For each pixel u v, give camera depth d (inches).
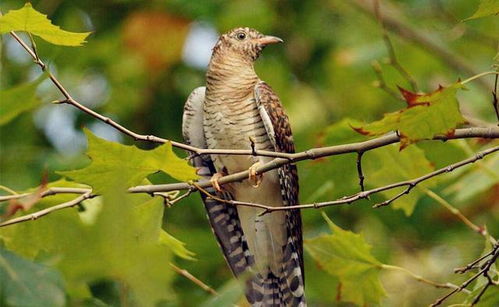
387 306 527.2
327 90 677.9
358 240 394.3
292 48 685.3
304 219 563.8
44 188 308.0
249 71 452.1
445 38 675.4
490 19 690.2
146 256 214.2
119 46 652.7
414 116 308.8
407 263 559.5
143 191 334.6
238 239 426.6
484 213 579.5
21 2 644.1
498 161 444.8
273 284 419.5
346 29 693.9
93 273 219.0
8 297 286.0
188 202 574.2
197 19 666.2
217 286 538.9
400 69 441.4
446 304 521.7
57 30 319.0
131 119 639.1
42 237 329.4
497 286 358.6
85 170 295.1
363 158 425.4
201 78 651.5
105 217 214.2
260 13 677.3
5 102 285.7
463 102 646.5
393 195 426.6
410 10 689.6
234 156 431.5
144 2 659.4
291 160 331.6
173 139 637.3
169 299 219.6
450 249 565.6
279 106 435.5
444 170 330.6
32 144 609.6
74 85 635.5
